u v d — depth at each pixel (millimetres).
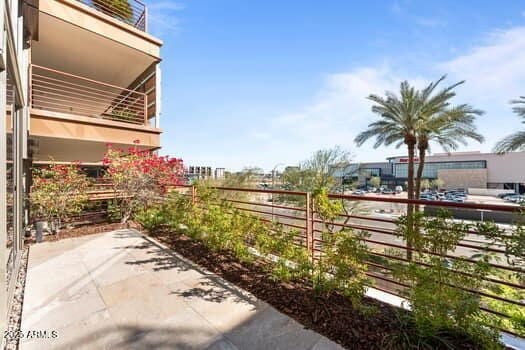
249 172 14195
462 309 1775
